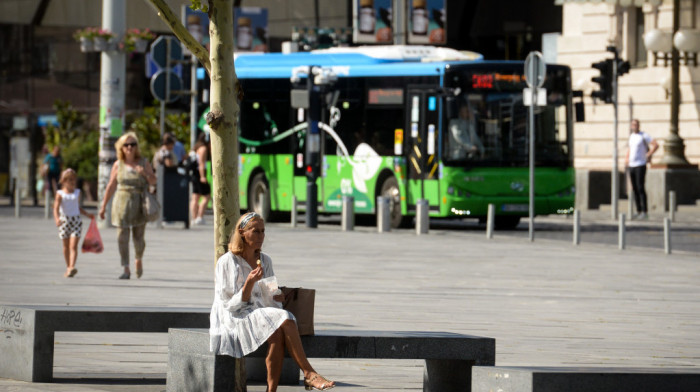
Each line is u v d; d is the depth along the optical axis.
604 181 84.88
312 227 65.94
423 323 28.80
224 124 18.89
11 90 115.69
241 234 18.16
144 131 92.06
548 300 34.34
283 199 70.00
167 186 63.12
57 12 114.19
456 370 18.89
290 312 17.98
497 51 106.19
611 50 71.38
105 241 54.19
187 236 58.03
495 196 62.94
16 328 20.91
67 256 38.66
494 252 51.06
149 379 20.97
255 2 111.19
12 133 114.00
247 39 90.88
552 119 64.12
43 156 112.81
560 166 64.12
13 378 20.95
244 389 18.59
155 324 20.80
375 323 28.53
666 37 80.31
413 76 63.94
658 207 80.06
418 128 63.69
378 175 65.44
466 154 62.69
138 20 108.81
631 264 46.16
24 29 115.56
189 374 18.41
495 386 16.25
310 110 65.31
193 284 37.09
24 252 48.25
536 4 103.31
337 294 34.94
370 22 84.50
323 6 108.94
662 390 16.09
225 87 18.94
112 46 60.84
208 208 90.44
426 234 61.66
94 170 99.31
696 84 83.94
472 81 62.75
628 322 29.86
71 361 22.81
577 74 89.94
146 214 38.03
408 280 39.31
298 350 17.72
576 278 40.69
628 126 86.44
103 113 61.50
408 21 85.38
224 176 18.94
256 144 71.38
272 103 70.62
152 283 37.19
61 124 104.06
